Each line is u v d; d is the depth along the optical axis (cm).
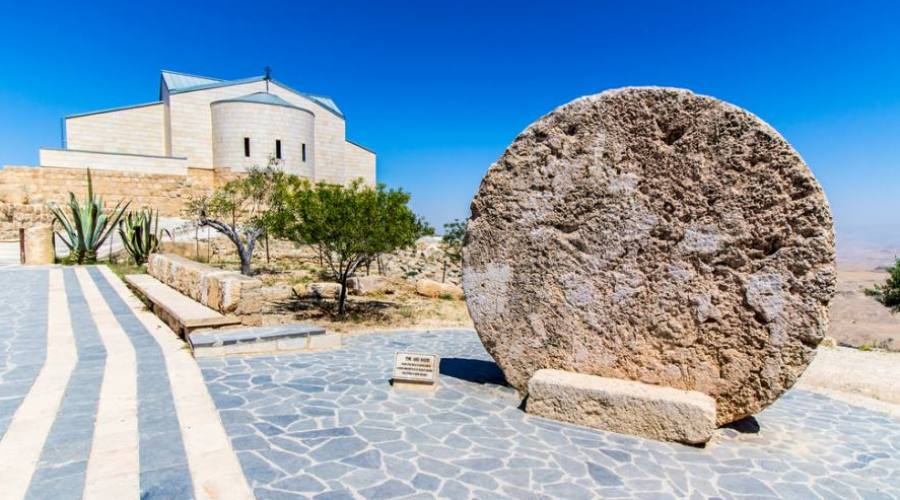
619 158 513
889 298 2073
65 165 3148
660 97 497
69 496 299
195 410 454
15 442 367
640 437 450
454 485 348
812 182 443
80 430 393
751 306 463
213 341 650
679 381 491
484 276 578
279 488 329
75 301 986
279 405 484
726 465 408
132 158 3338
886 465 429
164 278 1120
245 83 4094
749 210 463
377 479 350
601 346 522
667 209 494
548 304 546
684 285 488
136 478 326
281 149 3850
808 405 609
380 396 529
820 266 441
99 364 575
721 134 472
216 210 1833
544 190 546
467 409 505
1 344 647
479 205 580
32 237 1622
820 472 408
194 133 3888
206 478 333
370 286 1490
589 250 526
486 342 579
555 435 448
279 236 1223
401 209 1088
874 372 770
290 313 1169
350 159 4719
